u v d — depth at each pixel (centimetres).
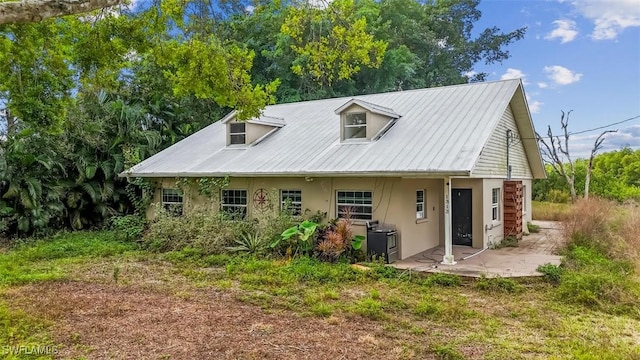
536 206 2336
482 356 546
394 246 1114
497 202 1408
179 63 899
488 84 1419
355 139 1307
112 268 1095
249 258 1150
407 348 571
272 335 615
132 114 1834
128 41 848
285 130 1583
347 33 911
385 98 1576
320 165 1203
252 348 565
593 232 1274
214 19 943
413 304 777
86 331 626
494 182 1371
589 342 597
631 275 922
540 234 1631
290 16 938
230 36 2136
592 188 2597
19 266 1115
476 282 908
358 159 1170
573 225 1304
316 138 1430
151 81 2045
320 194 1271
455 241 1347
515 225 1408
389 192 1148
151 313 714
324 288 884
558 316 714
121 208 1827
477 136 1113
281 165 1285
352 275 970
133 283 937
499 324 675
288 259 1108
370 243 1105
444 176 997
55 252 1273
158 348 563
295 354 546
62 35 912
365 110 1279
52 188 1609
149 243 1373
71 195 1698
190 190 1528
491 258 1127
